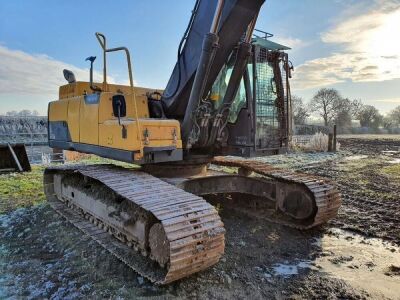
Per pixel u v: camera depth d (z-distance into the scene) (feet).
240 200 21.50
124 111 16.60
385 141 87.92
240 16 13.84
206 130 16.11
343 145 75.31
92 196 16.81
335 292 11.86
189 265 11.07
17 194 25.11
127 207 13.83
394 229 18.12
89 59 17.90
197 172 18.40
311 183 17.65
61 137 20.67
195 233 11.05
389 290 12.01
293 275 13.04
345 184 30.01
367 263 14.16
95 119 16.61
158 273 11.84
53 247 15.60
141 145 13.65
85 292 11.77
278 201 19.01
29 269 13.47
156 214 11.14
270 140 17.02
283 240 16.47
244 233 17.28
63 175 20.93
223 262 13.94
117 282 12.39
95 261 14.06
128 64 14.07
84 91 19.79
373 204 23.09
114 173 16.24
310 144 64.34
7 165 34.71
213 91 16.17
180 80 16.10
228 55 14.94
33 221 19.17
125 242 14.26
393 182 31.04
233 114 17.07
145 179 15.01
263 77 16.67
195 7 15.21
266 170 19.66
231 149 17.37
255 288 12.01
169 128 14.61
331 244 16.11
